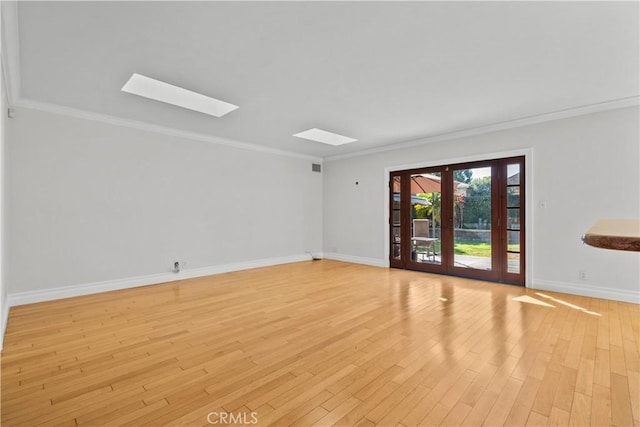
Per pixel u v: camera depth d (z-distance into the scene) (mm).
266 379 2062
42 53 2672
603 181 3945
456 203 5410
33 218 3807
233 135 5504
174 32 2387
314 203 7473
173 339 2721
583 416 1664
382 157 6414
